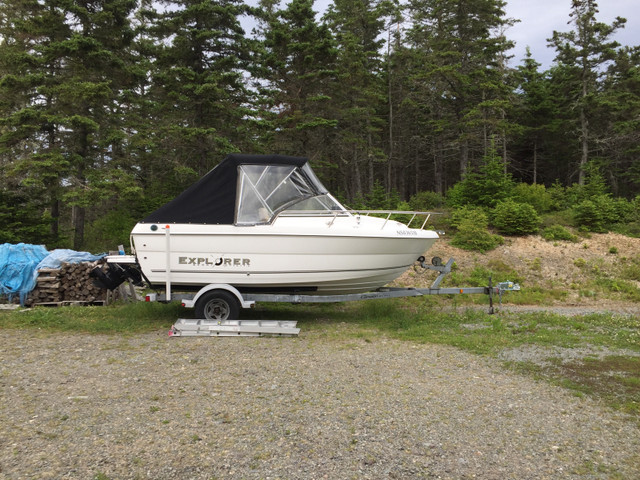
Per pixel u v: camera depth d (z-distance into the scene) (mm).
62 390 4340
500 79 28344
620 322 7395
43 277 8602
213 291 7043
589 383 4602
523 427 3635
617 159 32812
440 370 5031
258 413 3855
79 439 3352
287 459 3113
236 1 19375
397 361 5359
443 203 20281
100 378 4691
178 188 19984
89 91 14508
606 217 15406
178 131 17234
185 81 17906
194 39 18141
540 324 7398
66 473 2891
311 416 3805
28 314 7695
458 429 3592
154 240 7102
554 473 2973
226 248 7090
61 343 6105
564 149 34875
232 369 5027
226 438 3402
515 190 18484
